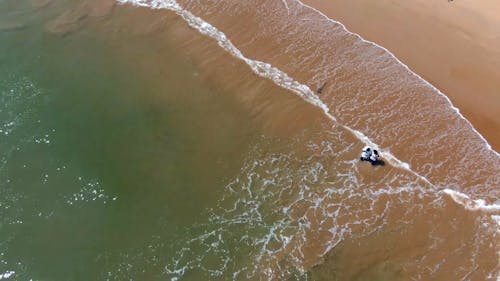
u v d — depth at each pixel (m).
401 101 22.47
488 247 17.78
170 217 19.27
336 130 21.73
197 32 26.59
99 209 19.64
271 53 25.11
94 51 25.92
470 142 20.84
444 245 17.92
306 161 20.73
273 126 22.05
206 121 22.45
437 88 22.78
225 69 24.58
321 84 23.50
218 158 21.05
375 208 19.08
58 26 27.39
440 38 24.81
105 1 28.98
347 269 17.53
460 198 19.16
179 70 24.75
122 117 22.80
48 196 20.11
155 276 17.70
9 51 25.91
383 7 26.62
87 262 18.20
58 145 21.80
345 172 20.28
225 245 18.36
